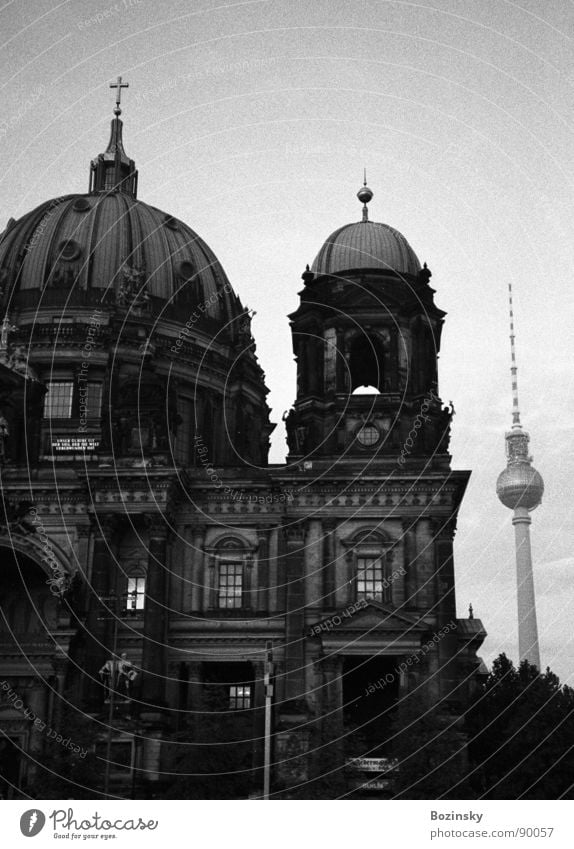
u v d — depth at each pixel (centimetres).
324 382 10131
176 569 9675
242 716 9075
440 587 9250
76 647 9319
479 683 10812
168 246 12500
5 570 10344
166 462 9781
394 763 8344
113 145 14375
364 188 11206
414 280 10400
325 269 10538
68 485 9769
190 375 11838
